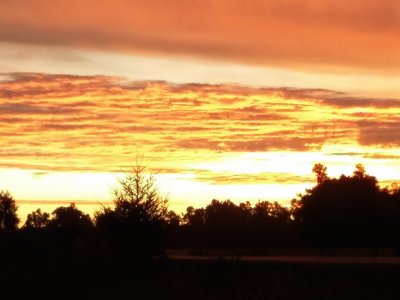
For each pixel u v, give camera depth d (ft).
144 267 193.06
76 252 204.64
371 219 297.12
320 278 147.33
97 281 175.83
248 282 151.84
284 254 286.05
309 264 161.17
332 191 304.30
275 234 390.21
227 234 401.49
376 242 299.17
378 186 313.12
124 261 196.34
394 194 309.22
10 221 314.14
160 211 209.46
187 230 406.41
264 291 142.20
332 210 300.61
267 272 155.53
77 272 180.04
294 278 149.07
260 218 399.24
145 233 203.62
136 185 211.20
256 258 224.94
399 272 144.36
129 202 208.23
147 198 209.56
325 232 301.84
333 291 137.28
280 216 399.65
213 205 421.59
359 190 301.84
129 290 158.51
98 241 216.13
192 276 164.25
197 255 264.11
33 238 240.32
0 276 171.83
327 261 183.73
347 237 300.61
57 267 183.01
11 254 218.18
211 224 409.90
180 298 142.61
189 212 422.41
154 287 160.66
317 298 133.08
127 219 205.05
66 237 250.57
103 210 210.18
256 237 394.73
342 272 149.38
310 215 304.91
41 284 164.45
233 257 202.39
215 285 155.43
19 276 170.91
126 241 202.90
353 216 298.56
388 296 131.44
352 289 138.10
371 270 147.74
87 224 293.02
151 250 203.92
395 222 297.33
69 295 156.46
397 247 297.12
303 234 309.42
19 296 155.43
